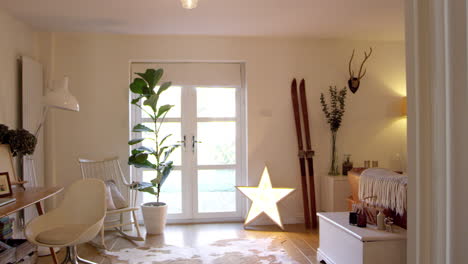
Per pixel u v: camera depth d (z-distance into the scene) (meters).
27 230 2.52
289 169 4.55
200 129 4.64
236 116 4.68
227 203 4.67
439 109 0.44
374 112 4.70
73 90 4.26
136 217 4.20
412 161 0.49
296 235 4.00
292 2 3.31
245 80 4.61
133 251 3.44
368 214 2.82
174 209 4.61
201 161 4.64
